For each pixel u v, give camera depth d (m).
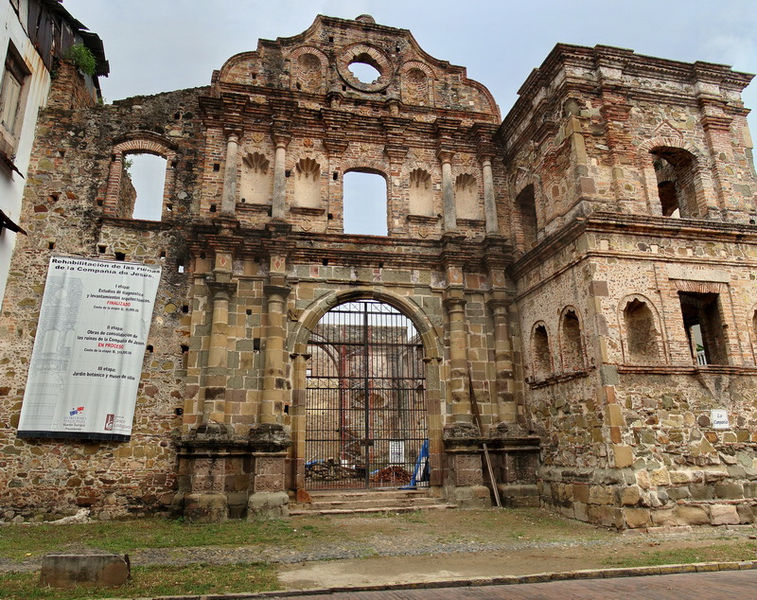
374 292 18.64
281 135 19.17
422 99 21.69
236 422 16.66
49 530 14.00
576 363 16.19
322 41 21.22
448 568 9.62
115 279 17.14
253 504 15.36
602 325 14.52
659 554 10.47
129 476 16.08
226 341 16.92
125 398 16.31
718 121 17.67
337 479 22.72
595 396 14.50
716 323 15.88
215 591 8.02
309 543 11.98
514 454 17.42
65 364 16.16
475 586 8.58
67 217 17.70
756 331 15.97
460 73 22.23
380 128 20.47
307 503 16.44
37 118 18.33
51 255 17.03
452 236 19.06
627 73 17.55
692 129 17.61
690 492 13.73
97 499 15.73
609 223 15.12
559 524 14.23
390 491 17.55
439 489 17.48
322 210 19.14
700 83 18.02
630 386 14.22
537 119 18.69
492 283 19.17
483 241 19.55
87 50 20.25
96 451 16.03
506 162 20.95
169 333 17.34
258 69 20.38
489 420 18.30
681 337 15.00
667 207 20.94
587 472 14.60
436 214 20.11
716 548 10.90
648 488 13.48
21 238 17.14
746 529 13.33
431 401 18.16
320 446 26.75
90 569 8.23
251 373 17.12
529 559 10.33
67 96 19.19
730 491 13.98
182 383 17.05
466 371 18.31
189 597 7.69
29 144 17.80
